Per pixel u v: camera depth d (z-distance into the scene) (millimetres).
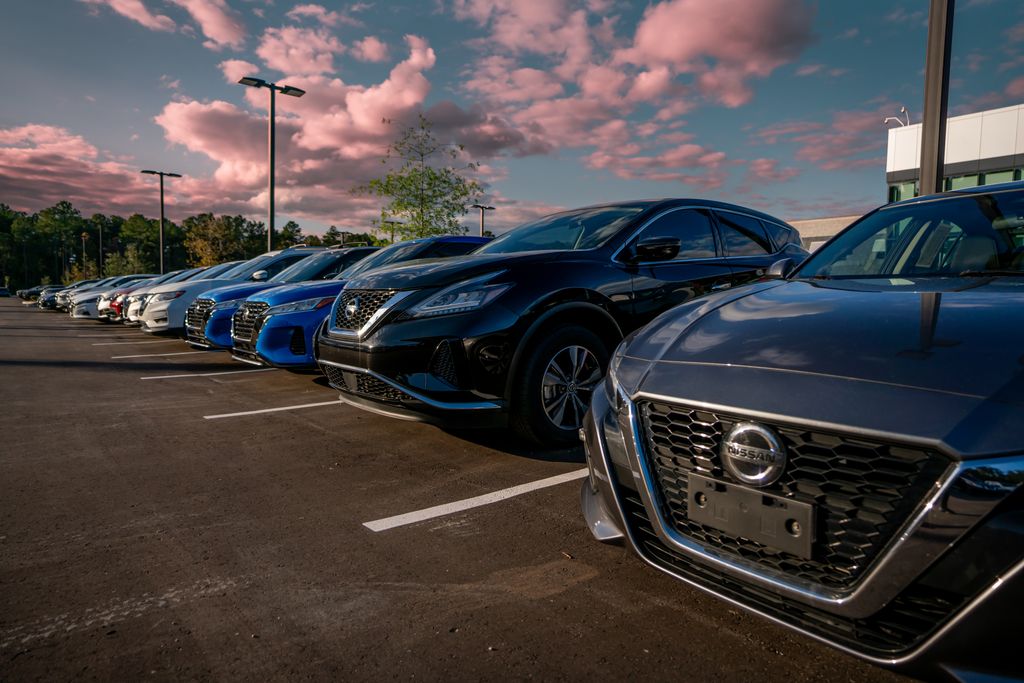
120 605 2197
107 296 18438
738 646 1907
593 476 2188
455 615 2109
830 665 1803
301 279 7844
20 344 12531
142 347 11805
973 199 2816
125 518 3008
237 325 6699
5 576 2418
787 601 1595
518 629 2018
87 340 13516
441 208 19234
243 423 5043
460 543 2686
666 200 4672
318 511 3078
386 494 3303
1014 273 2275
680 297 4406
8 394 6508
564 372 3947
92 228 139250
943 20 6703
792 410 1562
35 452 4211
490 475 3570
